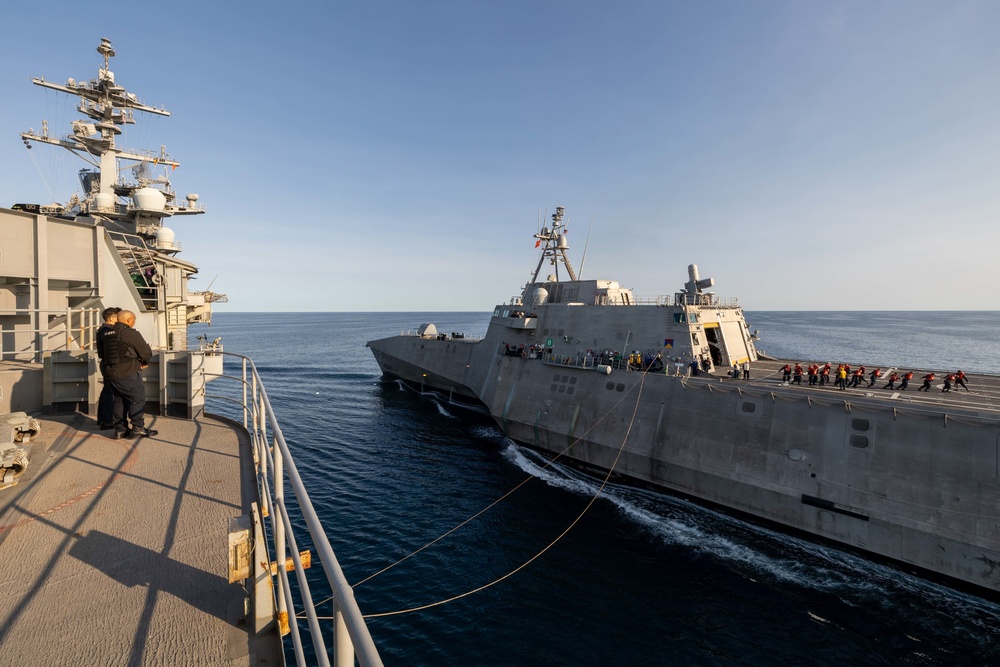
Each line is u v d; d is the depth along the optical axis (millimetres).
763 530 23219
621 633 17531
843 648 16781
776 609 18625
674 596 19422
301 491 3336
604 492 28438
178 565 5188
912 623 17750
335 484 29797
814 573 20531
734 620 18125
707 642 17094
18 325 15031
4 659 3893
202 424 10359
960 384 25031
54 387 10531
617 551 22438
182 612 4527
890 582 19641
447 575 20734
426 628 17750
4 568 5000
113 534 5711
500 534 23938
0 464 6547
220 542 5637
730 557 21812
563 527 24609
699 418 25641
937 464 19062
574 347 34469
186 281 29266
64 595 4648
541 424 33031
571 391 32094
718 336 33625
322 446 37125
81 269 14383
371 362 88562
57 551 5332
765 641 17125
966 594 18312
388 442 38219
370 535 23797
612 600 19219
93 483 7066
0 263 12328
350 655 2264
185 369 10961
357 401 52500
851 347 112125
